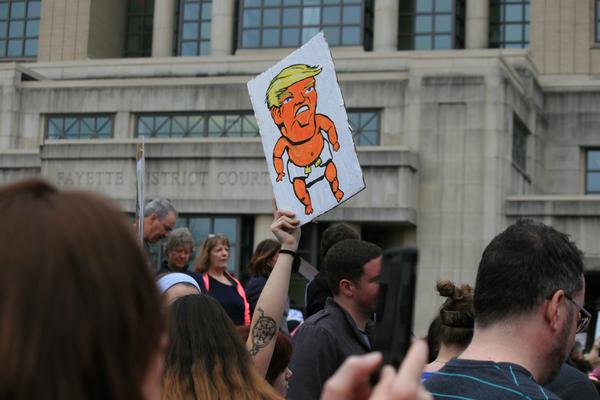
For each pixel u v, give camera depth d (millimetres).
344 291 6695
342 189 6730
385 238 33125
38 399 1591
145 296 1708
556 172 38781
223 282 10773
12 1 48625
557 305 3715
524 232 3818
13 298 1594
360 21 42062
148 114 37062
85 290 1632
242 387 4355
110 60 41312
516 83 34906
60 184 33844
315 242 31891
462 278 32281
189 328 4465
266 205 32188
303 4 42625
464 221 32625
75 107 37562
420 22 44281
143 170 9969
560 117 38969
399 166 32188
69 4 47375
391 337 2059
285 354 5871
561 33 42281
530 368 3721
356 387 1804
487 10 45625
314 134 6879
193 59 40594
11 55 48312
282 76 7074
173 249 9938
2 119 38094
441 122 33344
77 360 1619
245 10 43094
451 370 3715
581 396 4965
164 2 48625
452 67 33594
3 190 1675
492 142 32906
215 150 32844
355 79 34531
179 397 4293
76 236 1643
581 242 32062
